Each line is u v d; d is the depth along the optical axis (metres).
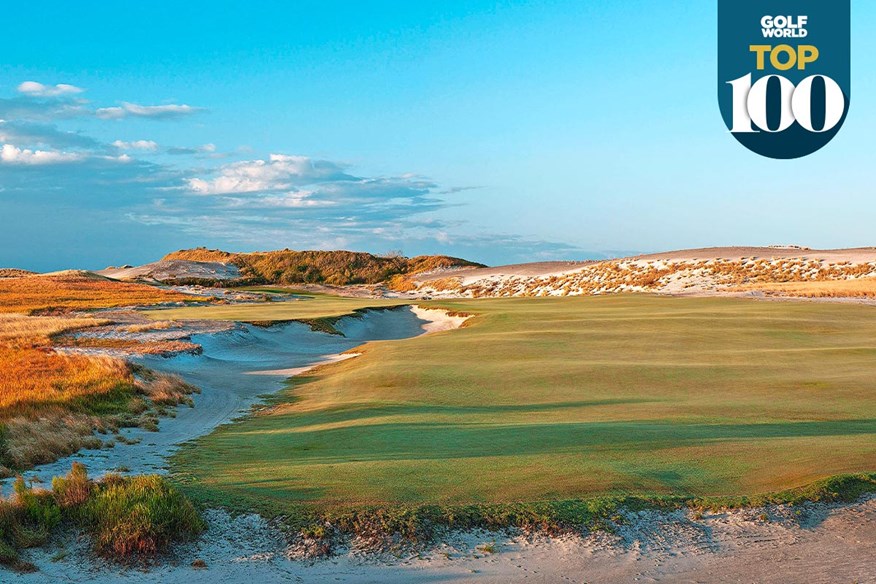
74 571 9.22
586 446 15.42
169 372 33.22
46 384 26.81
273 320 54.69
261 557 9.64
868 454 13.77
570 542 10.14
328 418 21.91
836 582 8.91
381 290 129.88
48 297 90.56
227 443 18.38
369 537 10.15
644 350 37.00
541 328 48.41
